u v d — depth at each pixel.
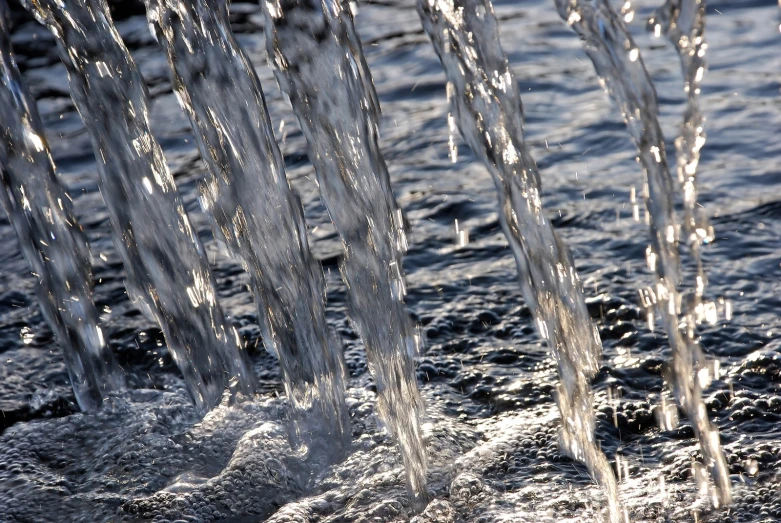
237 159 7.04
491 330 8.20
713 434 6.40
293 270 6.97
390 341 6.61
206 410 7.54
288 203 6.86
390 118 12.88
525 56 14.49
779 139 10.88
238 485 6.54
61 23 7.36
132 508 6.39
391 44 15.76
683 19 5.84
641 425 6.76
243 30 17.33
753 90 12.35
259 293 7.34
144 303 8.01
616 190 10.17
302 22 6.27
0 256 10.31
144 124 7.50
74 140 13.23
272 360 8.16
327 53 6.27
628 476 6.26
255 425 7.26
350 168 6.46
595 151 11.14
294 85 6.45
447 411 7.20
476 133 6.26
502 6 17.11
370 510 6.16
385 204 6.39
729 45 14.02
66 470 6.96
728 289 8.22
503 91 6.15
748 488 5.99
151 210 7.70
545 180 10.55
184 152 12.51
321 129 6.48
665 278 6.29
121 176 7.69
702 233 8.28
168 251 7.74
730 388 7.02
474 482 6.28
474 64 6.16
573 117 12.14
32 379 8.15
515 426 6.92
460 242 9.63
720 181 10.05
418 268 9.25
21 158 7.81
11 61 7.62
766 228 9.08
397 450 6.78
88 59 7.46
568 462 6.48
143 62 16.23
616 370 7.34
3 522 6.32
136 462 6.92
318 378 7.06
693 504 5.89
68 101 14.79
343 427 7.00
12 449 7.19
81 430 7.43
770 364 7.24
